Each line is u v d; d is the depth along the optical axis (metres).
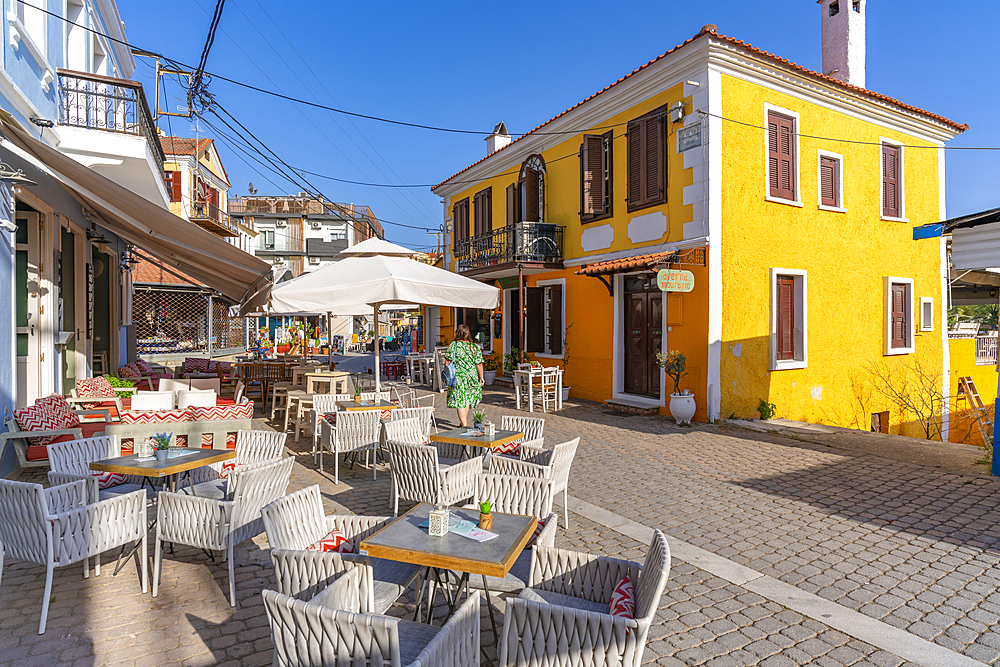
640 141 12.34
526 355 16.06
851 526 5.26
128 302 15.46
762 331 11.34
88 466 4.77
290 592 2.80
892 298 13.62
